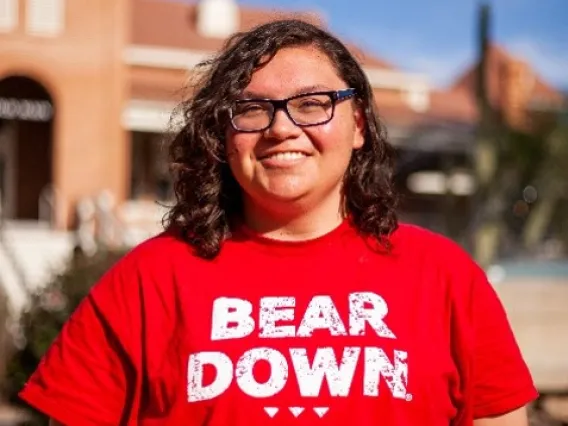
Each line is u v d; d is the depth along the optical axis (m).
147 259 2.38
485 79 15.00
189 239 2.40
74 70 18.89
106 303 2.37
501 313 2.44
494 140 16.84
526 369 2.44
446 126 24.53
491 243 14.00
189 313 2.28
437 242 2.46
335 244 2.38
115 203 18.83
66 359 2.36
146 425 2.30
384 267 2.36
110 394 2.35
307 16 2.75
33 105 20.52
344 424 2.16
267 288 2.30
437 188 26.00
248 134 2.33
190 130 2.49
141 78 22.59
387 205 2.48
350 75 2.50
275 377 2.19
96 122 18.94
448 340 2.36
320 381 2.19
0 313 7.64
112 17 19.11
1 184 21.25
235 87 2.37
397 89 27.41
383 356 2.23
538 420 4.83
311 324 2.24
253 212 2.41
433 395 2.27
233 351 2.22
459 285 2.39
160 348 2.29
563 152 25.69
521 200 25.73
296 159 2.32
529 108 28.31
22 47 18.70
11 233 15.91
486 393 2.40
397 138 24.00
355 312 2.27
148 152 21.58
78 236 15.66
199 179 2.45
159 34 24.78
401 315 2.30
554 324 5.18
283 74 2.35
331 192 2.41
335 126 2.34
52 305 6.44
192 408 2.21
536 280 6.10
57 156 18.62
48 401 2.33
